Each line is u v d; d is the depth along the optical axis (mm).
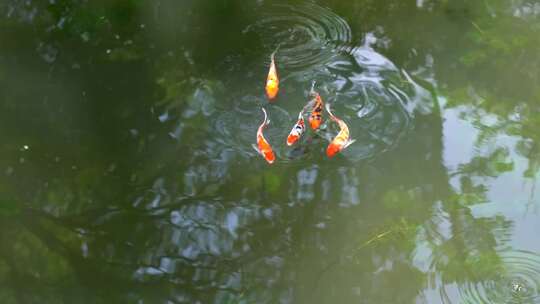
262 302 5488
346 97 7016
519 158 6477
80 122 6871
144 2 8312
